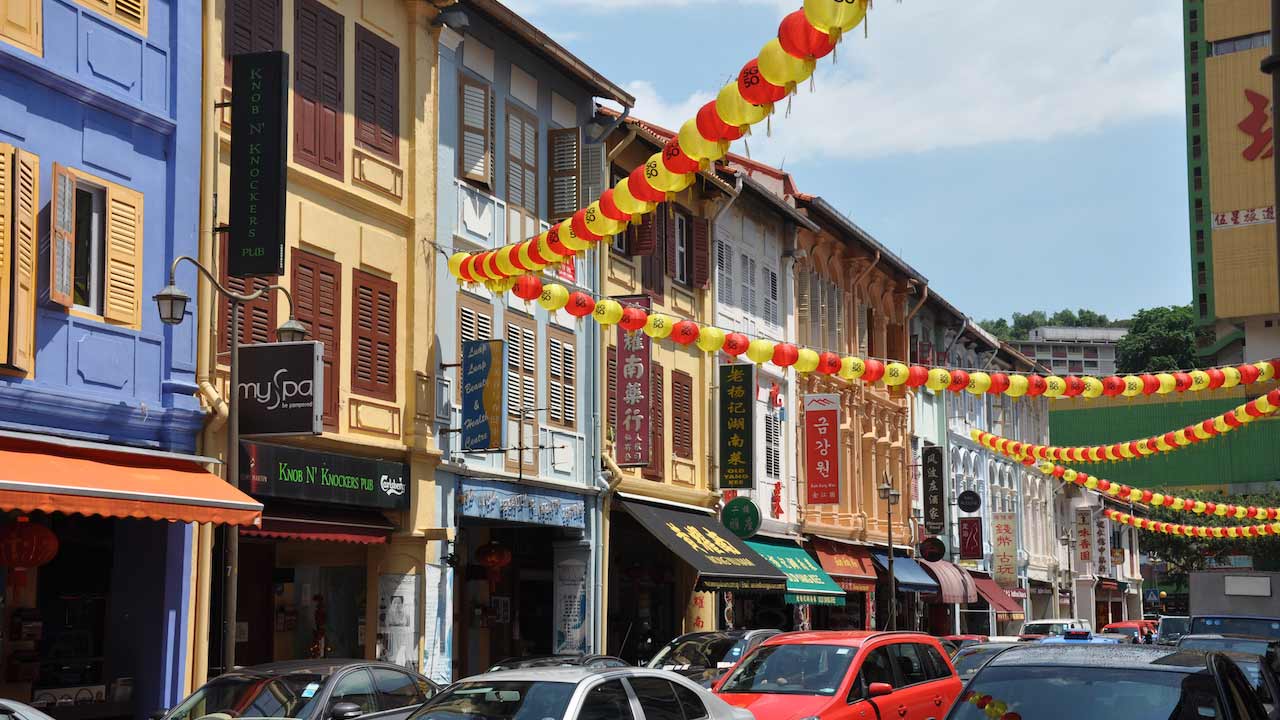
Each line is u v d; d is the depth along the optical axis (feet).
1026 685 28.55
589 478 84.99
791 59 32.32
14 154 47.34
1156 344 416.26
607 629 89.97
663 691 34.37
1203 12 276.00
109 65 52.26
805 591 106.83
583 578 84.02
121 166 52.60
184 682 53.42
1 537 47.39
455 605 78.38
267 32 60.49
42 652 53.06
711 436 102.63
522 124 80.94
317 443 61.21
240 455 55.67
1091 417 303.07
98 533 55.01
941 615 163.12
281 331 54.39
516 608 83.87
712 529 97.30
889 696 42.32
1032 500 214.48
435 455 69.05
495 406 69.00
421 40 71.15
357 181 65.72
